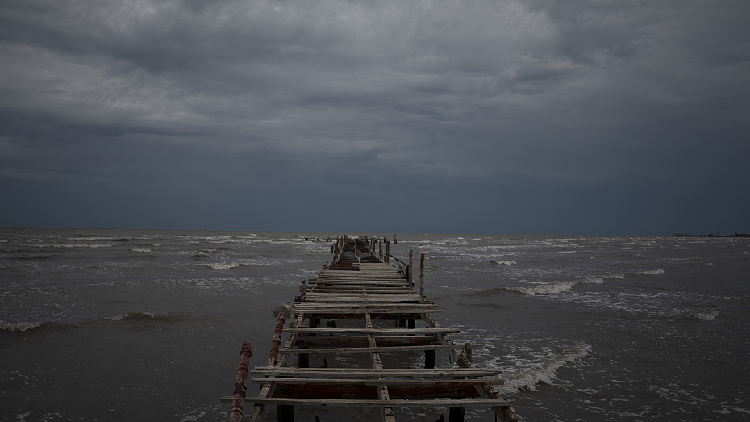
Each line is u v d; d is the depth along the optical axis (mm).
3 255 41094
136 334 14203
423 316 11633
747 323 16844
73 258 39875
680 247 88375
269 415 8359
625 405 9375
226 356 12273
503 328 16016
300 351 7559
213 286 24938
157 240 79688
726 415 8969
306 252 55844
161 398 9445
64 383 10133
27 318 16250
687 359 12430
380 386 5926
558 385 10422
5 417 8414
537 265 43281
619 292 25000
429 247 78062
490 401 5484
